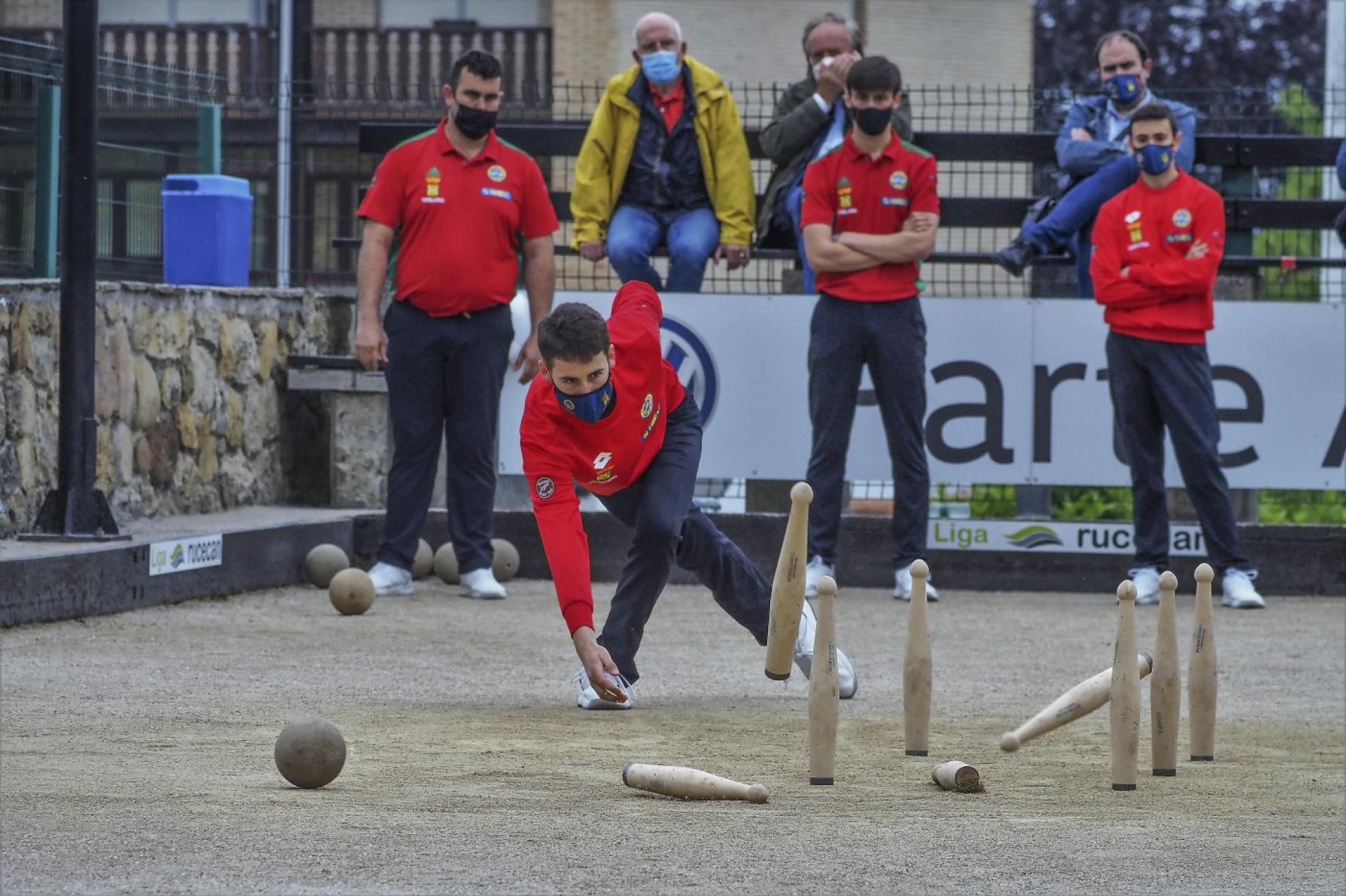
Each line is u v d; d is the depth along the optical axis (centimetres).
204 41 5488
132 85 2308
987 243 3806
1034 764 1100
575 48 5738
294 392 2447
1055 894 718
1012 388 2238
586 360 1100
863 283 1973
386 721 1218
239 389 2320
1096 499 2816
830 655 999
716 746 1146
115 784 946
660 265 3141
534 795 938
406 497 1998
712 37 5831
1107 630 1872
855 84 1927
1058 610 2052
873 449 2241
